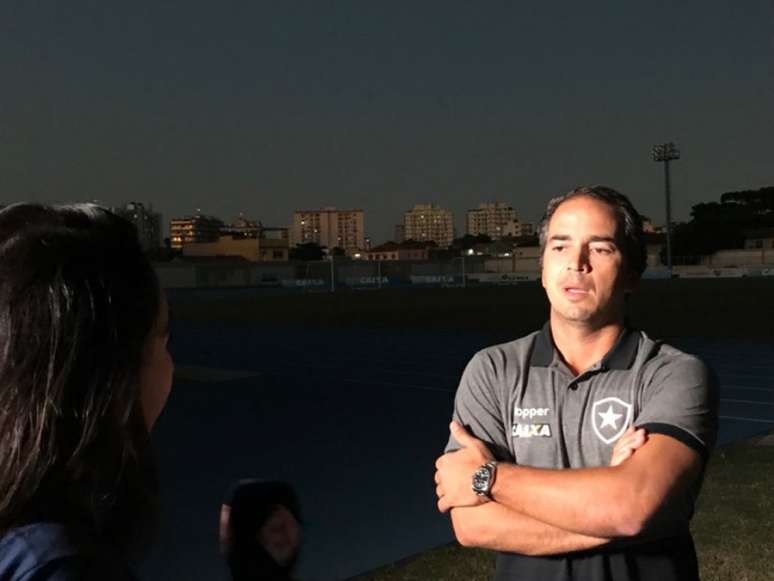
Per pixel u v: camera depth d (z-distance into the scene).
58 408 0.78
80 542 0.75
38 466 0.77
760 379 14.44
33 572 0.71
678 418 1.93
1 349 0.78
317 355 20.16
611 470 1.84
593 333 2.13
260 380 15.38
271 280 79.62
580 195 2.14
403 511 6.45
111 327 0.83
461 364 17.86
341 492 7.12
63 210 0.88
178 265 74.88
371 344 22.80
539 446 2.09
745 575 4.90
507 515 1.92
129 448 0.85
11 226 0.83
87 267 0.82
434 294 52.59
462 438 2.12
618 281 2.10
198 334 27.09
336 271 84.12
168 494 6.90
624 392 2.04
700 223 95.00
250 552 1.99
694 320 27.22
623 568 1.91
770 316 28.05
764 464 7.74
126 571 0.77
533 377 2.13
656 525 1.79
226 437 9.88
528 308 36.06
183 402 12.79
